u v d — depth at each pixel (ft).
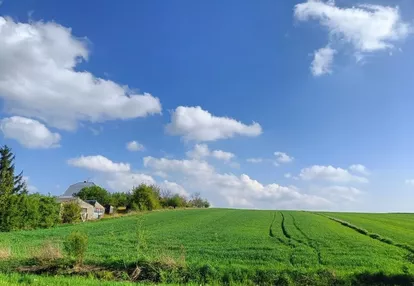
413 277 78.43
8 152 287.69
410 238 155.12
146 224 229.86
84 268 82.23
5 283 58.29
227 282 77.77
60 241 131.95
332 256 107.34
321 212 376.68
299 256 105.81
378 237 157.48
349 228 202.59
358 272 81.76
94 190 454.81
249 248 123.24
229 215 310.86
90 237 155.22
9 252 91.71
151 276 79.77
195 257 103.60
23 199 203.62
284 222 237.66
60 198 350.02
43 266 82.02
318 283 76.64
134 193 395.14
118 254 103.45
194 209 411.34
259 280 78.28
